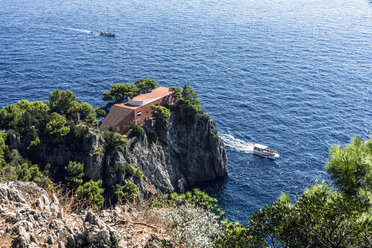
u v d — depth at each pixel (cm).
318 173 11094
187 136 11712
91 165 9256
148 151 10750
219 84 19350
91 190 8062
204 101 16725
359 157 1939
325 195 1933
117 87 11600
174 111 11781
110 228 1931
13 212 1981
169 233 2314
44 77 19800
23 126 9362
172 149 11619
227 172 11531
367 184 1930
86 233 1850
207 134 11750
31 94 17188
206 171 11744
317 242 2039
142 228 2273
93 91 17825
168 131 11444
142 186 9925
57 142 9344
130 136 10506
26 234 1759
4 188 2136
